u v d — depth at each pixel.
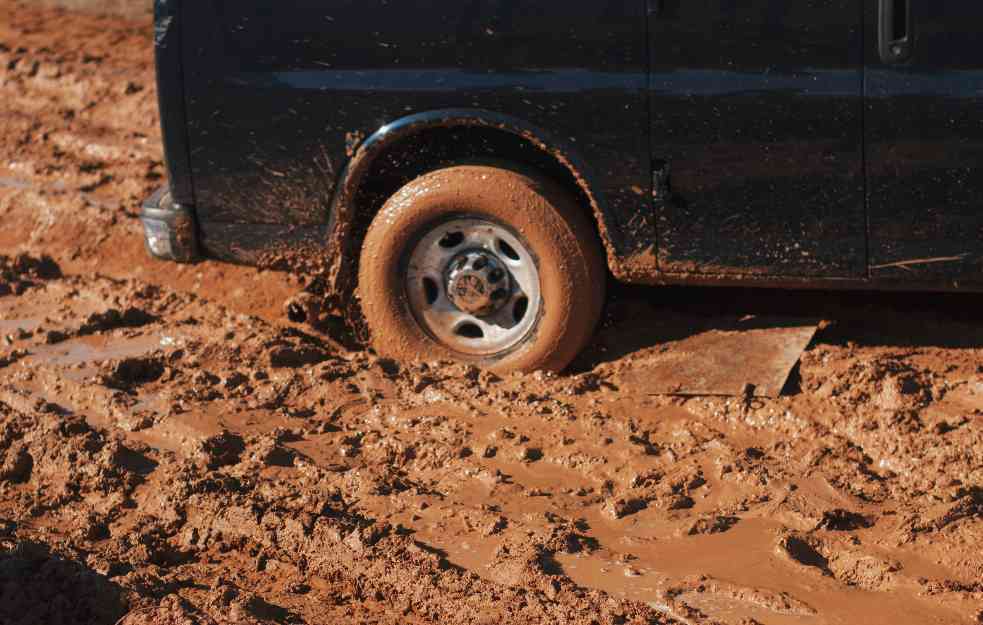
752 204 6.45
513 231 6.74
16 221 10.08
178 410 6.65
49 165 11.10
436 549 5.45
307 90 6.75
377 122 6.72
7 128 12.16
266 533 5.62
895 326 7.09
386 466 6.11
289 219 7.02
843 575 5.14
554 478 5.94
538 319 6.84
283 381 6.91
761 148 6.34
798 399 6.41
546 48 6.46
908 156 6.20
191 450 6.27
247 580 5.43
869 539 5.33
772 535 5.41
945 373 6.54
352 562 5.41
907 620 4.84
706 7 6.24
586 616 4.95
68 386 6.99
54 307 8.30
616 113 6.45
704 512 5.61
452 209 6.77
